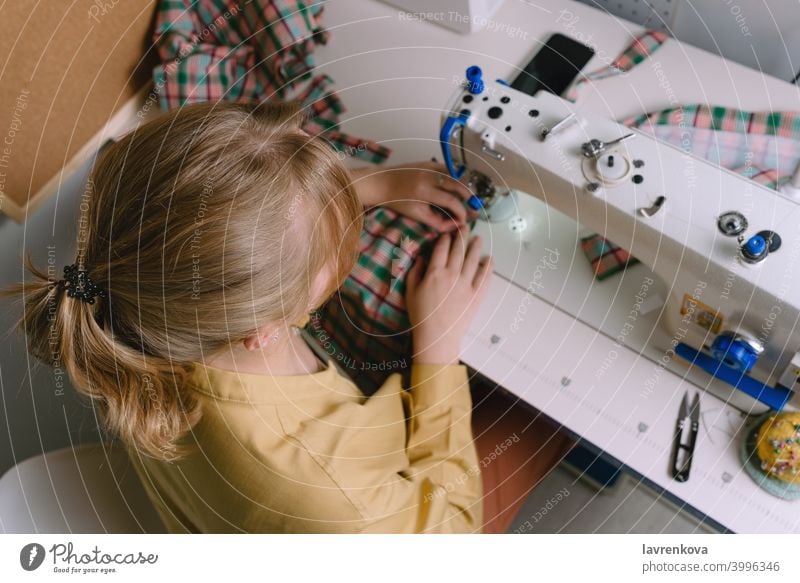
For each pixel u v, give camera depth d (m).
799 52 1.10
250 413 0.76
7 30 1.03
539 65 1.10
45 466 0.94
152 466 0.87
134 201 0.65
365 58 1.15
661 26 1.18
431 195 0.99
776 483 0.83
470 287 0.97
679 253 0.78
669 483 0.86
